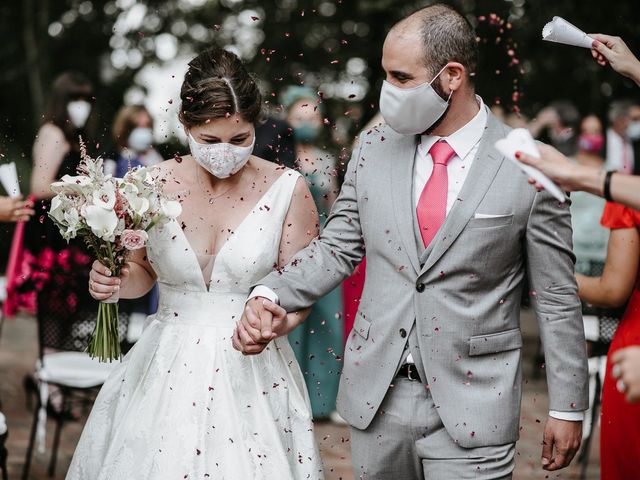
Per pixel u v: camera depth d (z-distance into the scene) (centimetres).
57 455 543
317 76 1184
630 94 1098
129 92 1391
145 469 313
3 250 588
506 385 304
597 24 1054
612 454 344
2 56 1547
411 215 305
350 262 323
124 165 546
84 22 1503
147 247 328
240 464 314
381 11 1141
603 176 244
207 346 325
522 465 541
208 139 310
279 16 1241
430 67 294
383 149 319
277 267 332
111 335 331
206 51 320
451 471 303
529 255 303
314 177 549
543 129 753
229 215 330
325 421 625
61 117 518
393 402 310
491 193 299
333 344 611
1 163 414
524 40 1066
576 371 305
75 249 489
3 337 890
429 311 302
